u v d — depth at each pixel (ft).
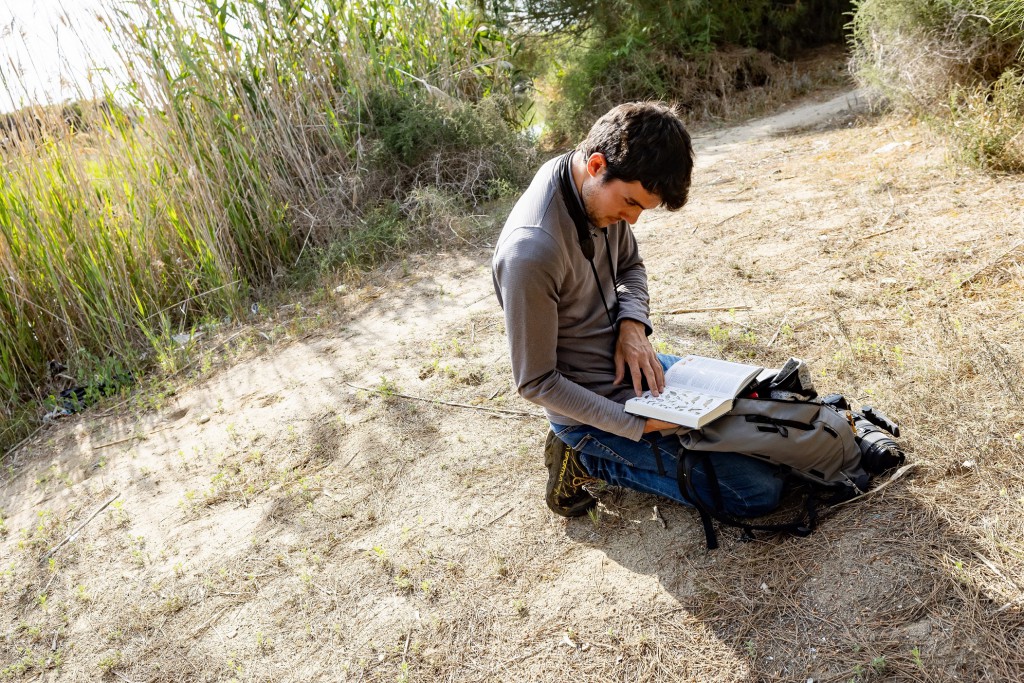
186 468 11.26
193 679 7.53
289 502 9.89
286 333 15.38
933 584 6.34
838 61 28.22
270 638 7.82
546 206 6.42
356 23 21.40
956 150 14.80
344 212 19.74
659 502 8.25
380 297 16.11
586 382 7.37
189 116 18.06
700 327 11.31
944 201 13.39
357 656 7.36
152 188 17.71
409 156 20.80
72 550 9.93
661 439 7.23
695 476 7.02
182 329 16.61
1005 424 7.72
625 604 7.12
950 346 9.17
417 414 11.21
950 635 5.92
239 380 13.82
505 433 10.27
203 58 18.52
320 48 20.62
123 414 13.64
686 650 6.50
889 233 12.79
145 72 17.49
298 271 18.34
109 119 17.88
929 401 8.33
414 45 23.16
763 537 7.34
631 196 6.14
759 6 28.43
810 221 14.24
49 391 15.17
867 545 6.86
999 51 16.66
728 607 6.76
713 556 7.32
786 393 7.17
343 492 9.85
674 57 27.61
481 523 8.70
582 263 6.81
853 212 14.06
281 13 19.60
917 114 18.19
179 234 17.92
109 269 15.97
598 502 8.52
